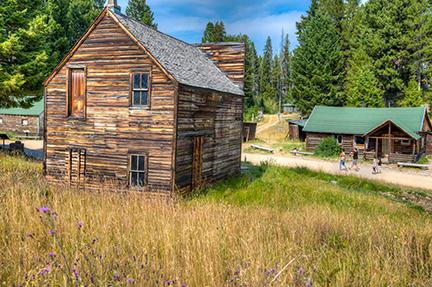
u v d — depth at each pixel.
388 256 6.13
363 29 71.44
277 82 119.31
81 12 70.19
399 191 23.27
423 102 57.97
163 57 17.72
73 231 6.16
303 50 70.44
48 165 18.58
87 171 17.84
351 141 42.88
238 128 24.55
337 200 18.03
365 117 44.91
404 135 39.53
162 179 16.53
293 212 13.12
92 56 17.69
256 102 108.69
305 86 68.94
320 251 6.77
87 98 17.83
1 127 51.09
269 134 64.81
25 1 27.98
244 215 10.34
